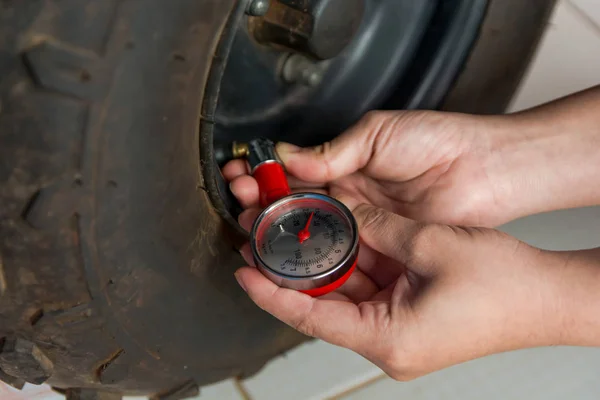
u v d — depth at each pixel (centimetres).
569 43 68
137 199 36
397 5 48
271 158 45
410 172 48
